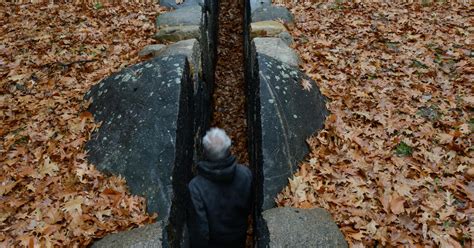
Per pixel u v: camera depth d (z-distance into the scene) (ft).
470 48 24.04
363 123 19.04
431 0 30.19
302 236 12.62
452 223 14.06
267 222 13.23
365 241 13.52
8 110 19.77
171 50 21.93
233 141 24.73
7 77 22.16
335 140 18.08
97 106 19.35
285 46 23.35
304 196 15.34
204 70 25.02
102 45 25.55
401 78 21.94
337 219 14.38
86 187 15.81
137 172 16.10
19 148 17.51
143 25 27.94
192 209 12.30
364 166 16.62
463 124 18.30
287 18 28.07
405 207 14.76
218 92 29.22
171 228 14.75
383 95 20.68
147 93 18.24
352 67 23.00
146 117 17.43
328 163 16.92
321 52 24.27
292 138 17.48
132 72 19.61
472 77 21.42
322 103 20.03
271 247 12.32
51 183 15.88
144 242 12.60
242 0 39.24
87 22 28.27
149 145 16.60
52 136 18.19
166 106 17.46
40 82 21.97
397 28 26.86
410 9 29.32
